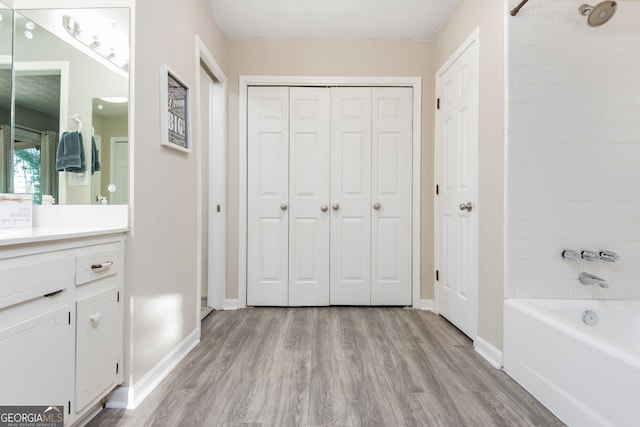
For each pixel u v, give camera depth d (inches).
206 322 100.3
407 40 114.8
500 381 66.4
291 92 115.0
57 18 58.1
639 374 42.8
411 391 62.2
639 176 72.7
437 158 111.7
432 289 115.3
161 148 66.4
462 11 92.3
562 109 71.8
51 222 57.0
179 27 74.7
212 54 99.4
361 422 52.9
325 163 115.6
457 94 95.8
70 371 44.8
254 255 116.0
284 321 101.5
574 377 52.1
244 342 85.1
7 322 36.4
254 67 114.3
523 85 71.4
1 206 52.2
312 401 58.6
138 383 58.1
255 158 115.4
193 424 52.1
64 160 57.9
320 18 102.3
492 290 76.2
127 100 56.9
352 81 114.5
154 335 63.9
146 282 61.0
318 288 116.5
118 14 57.2
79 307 46.3
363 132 115.6
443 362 74.5
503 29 72.4
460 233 93.5
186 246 78.6
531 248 71.7
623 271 72.9
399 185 116.3
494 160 76.1
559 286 72.1
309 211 116.0
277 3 94.4
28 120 58.5
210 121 111.8
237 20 103.0
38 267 39.8
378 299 116.6
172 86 70.5
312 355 77.4
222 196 112.5
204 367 71.2
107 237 51.9
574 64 71.7
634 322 69.7
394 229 116.4
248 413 55.0
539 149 71.7
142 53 59.2
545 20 71.4
